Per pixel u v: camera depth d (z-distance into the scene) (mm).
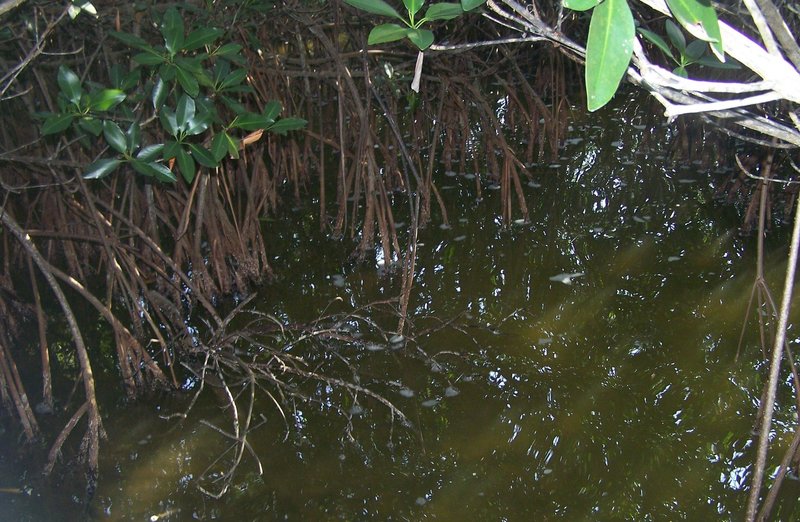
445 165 5461
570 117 6062
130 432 3275
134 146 3248
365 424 3232
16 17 3816
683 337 3602
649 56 5309
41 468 3104
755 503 2467
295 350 3707
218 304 4160
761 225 3336
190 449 3158
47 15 3846
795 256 1928
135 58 3145
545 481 2904
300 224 4879
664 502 2781
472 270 4254
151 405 3432
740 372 3367
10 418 3412
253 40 4543
